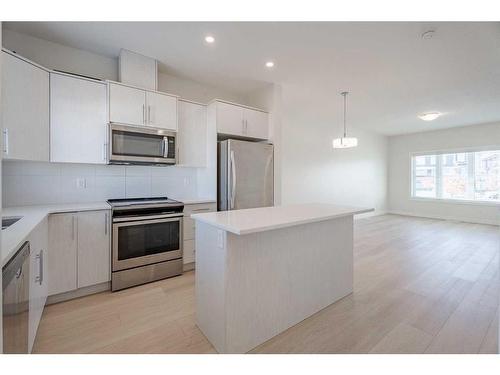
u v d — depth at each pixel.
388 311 2.16
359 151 6.89
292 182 5.38
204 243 1.83
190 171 3.60
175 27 2.31
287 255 1.92
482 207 6.15
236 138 3.66
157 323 1.98
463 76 3.37
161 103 2.91
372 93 4.01
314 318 2.06
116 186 3.00
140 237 2.66
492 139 5.95
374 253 3.76
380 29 2.31
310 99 4.31
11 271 1.13
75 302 2.29
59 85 2.37
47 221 2.12
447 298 2.38
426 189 7.17
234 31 2.37
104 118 2.60
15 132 2.01
